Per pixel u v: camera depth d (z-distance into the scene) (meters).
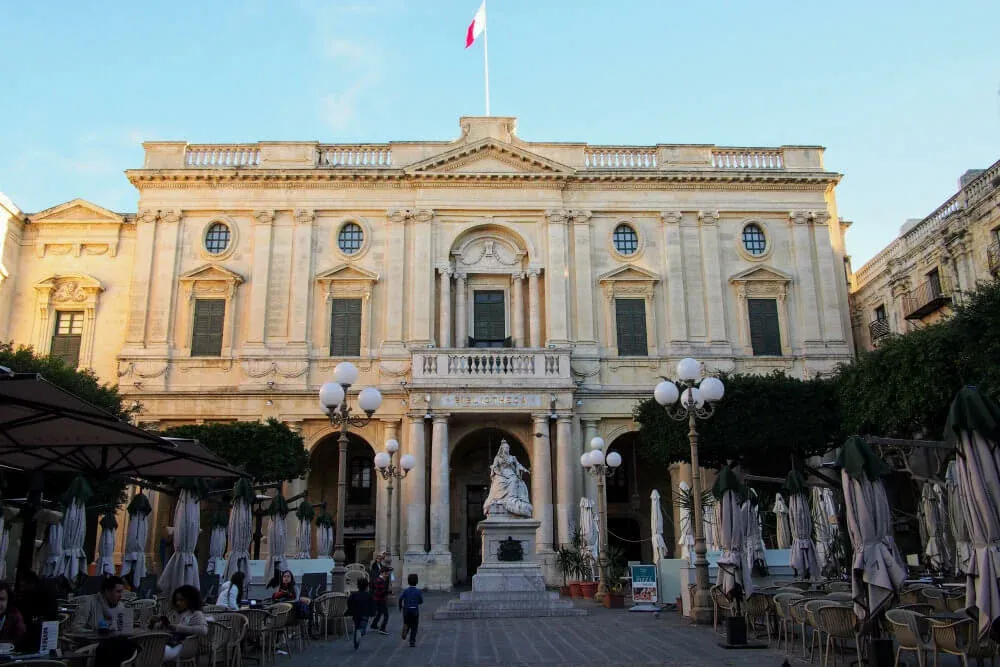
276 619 17.12
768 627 18.59
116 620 12.92
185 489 19.16
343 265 43.53
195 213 44.44
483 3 48.44
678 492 35.31
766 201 45.97
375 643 19.97
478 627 22.86
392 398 41.88
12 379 10.79
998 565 10.85
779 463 38.72
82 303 43.56
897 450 31.19
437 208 44.84
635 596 26.94
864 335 52.00
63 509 24.81
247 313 43.22
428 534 39.72
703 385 21.02
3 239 42.44
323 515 37.78
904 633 13.05
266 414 41.47
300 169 44.44
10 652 11.09
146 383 41.75
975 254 40.06
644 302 44.47
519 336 44.00
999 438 11.16
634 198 45.69
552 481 40.44
